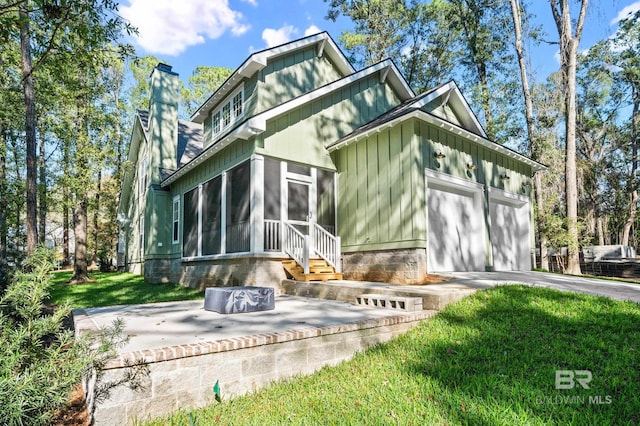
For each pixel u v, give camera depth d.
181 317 5.10
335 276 8.65
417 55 24.62
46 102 12.93
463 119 11.12
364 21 24.88
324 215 9.75
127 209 21.09
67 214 22.61
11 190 13.31
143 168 16.53
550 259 19.56
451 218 9.09
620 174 28.14
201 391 3.14
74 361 2.54
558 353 3.65
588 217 27.73
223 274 9.69
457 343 4.20
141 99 24.80
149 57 23.48
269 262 8.52
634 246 31.98
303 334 3.84
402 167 8.16
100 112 14.65
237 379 3.35
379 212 8.66
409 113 7.80
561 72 15.68
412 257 7.75
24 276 2.67
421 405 2.89
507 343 4.07
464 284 6.79
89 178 13.96
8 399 2.07
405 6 23.88
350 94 10.79
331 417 2.77
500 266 10.62
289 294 8.23
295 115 9.38
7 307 2.63
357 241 9.22
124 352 3.04
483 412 2.69
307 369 3.85
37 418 2.28
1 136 13.66
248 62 9.69
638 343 3.77
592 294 6.05
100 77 17.44
